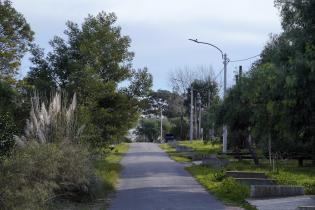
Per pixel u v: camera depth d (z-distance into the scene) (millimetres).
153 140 110750
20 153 14320
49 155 15242
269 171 28859
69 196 17125
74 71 27469
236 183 20844
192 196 19594
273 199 18109
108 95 28297
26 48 38062
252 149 35875
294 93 17250
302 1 17938
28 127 18562
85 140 20312
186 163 38156
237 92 33375
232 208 16578
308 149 31844
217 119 35188
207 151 50438
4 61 36469
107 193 20109
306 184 21625
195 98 97375
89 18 29344
